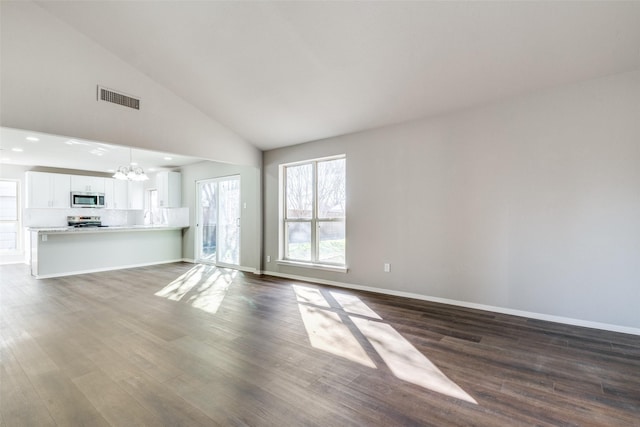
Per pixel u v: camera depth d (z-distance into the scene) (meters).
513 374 2.27
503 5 2.52
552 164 3.32
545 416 1.80
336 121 4.50
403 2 2.62
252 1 2.83
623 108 2.99
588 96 3.14
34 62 3.19
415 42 2.98
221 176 6.92
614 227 3.03
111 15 3.24
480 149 3.74
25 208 7.46
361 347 2.72
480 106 3.74
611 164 3.04
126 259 6.83
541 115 3.38
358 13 2.79
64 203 7.53
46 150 5.80
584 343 2.77
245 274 6.01
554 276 3.31
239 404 1.91
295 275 5.58
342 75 3.56
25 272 6.23
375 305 3.93
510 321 3.34
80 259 6.15
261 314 3.61
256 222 6.13
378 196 4.54
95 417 1.78
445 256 3.99
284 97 4.14
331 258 5.20
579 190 3.19
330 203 5.21
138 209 8.90
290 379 2.20
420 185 4.17
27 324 3.30
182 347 2.72
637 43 2.67
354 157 4.78
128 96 3.90
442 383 2.15
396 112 4.10
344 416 1.80
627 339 2.84
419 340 2.86
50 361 2.46
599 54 2.83
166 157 6.56
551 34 2.70
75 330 3.12
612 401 1.94
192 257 7.67
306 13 2.86
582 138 3.17
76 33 3.47
